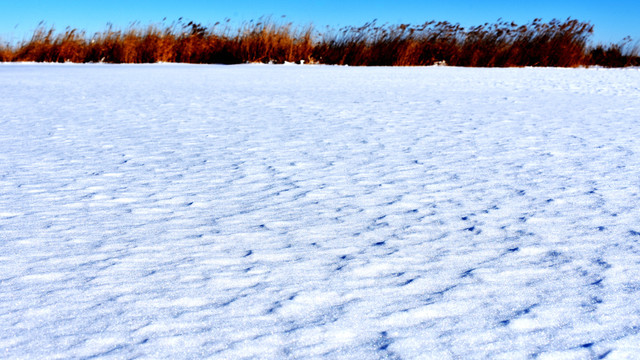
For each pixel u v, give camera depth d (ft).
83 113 18.88
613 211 7.98
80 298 5.40
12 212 8.14
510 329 4.75
